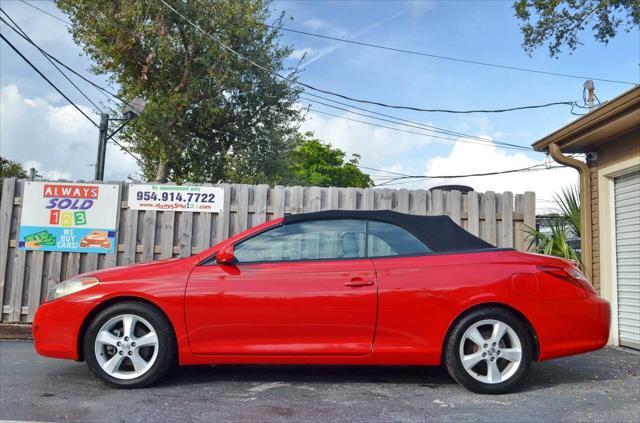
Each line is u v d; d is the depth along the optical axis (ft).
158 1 48.24
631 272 22.49
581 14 33.78
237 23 51.21
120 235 25.52
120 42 50.03
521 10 34.86
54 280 25.16
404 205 25.82
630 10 32.22
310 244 14.93
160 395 13.61
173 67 52.90
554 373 16.78
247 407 12.64
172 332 14.30
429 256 14.62
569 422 11.80
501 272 14.25
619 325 23.08
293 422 11.60
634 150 21.72
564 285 14.37
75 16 50.70
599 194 24.27
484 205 26.05
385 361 14.08
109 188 25.58
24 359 18.24
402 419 11.87
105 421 11.58
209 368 16.79
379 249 14.80
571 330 14.20
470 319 13.98
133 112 47.70
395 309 13.99
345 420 11.76
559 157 24.85
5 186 25.70
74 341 14.25
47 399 13.25
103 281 14.51
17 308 24.98
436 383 15.12
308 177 116.78
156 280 14.38
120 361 14.23
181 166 56.54
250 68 53.06
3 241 25.38
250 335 14.10
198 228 25.54
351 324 14.01
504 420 11.89
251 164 55.42
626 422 11.84
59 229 25.36
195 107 53.01
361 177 131.03
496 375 13.94
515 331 14.03
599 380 15.83
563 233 25.84
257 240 15.05
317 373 16.21
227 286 14.20
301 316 14.01
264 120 55.93
